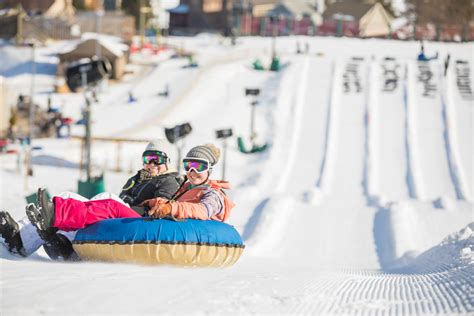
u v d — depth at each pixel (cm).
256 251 4850
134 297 1288
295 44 19612
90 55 15975
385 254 5094
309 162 10275
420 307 1347
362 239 5588
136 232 1912
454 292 1534
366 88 13862
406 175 9838
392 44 18875
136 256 1908
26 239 1956
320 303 1371
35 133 11356
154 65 17412
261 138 11469
